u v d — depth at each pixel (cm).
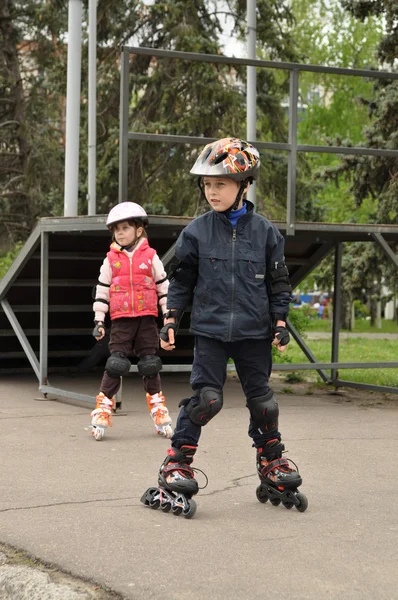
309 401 1353
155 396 1045
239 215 712
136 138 1207
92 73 2702
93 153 2711
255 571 563
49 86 3862
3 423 1122
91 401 1234
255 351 714
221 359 709
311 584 541
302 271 1652
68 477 827
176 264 718
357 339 3650
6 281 1448
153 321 1058
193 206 3406
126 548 609
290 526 667
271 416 713
